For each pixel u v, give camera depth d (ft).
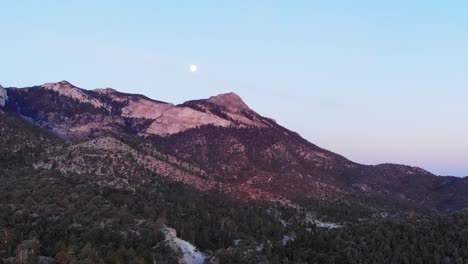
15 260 481.87
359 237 643.45
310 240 651.66
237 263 588.50
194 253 628.69
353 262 565.53
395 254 582.35
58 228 565.94
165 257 577.43
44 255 517.55
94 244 536.83
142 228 620.49
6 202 635.66
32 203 634.43
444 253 582.76
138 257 534.37
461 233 624.18
